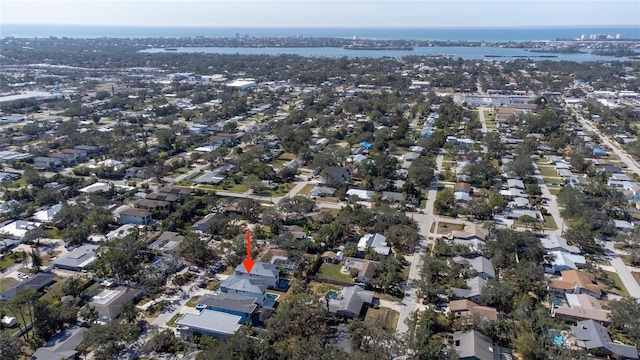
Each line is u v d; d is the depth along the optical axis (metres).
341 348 74.94
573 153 184.00
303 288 95.38
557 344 76.44
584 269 104.19
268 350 72.44
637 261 108.38
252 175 158.88
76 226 119.19
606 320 84.62
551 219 132.75
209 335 79.31
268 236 119.31
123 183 159.50
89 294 91.94
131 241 106.06
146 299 92.25
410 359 74.94
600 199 137.75
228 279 93.50
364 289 96.19
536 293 95.06
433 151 199.38
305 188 157.00
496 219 132.25
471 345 75.50
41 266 104.62
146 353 76.75
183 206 130.62
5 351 72.06
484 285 91.62
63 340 77.62
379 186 151.75
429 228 126.69
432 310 84.62
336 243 116.50
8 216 128.75
